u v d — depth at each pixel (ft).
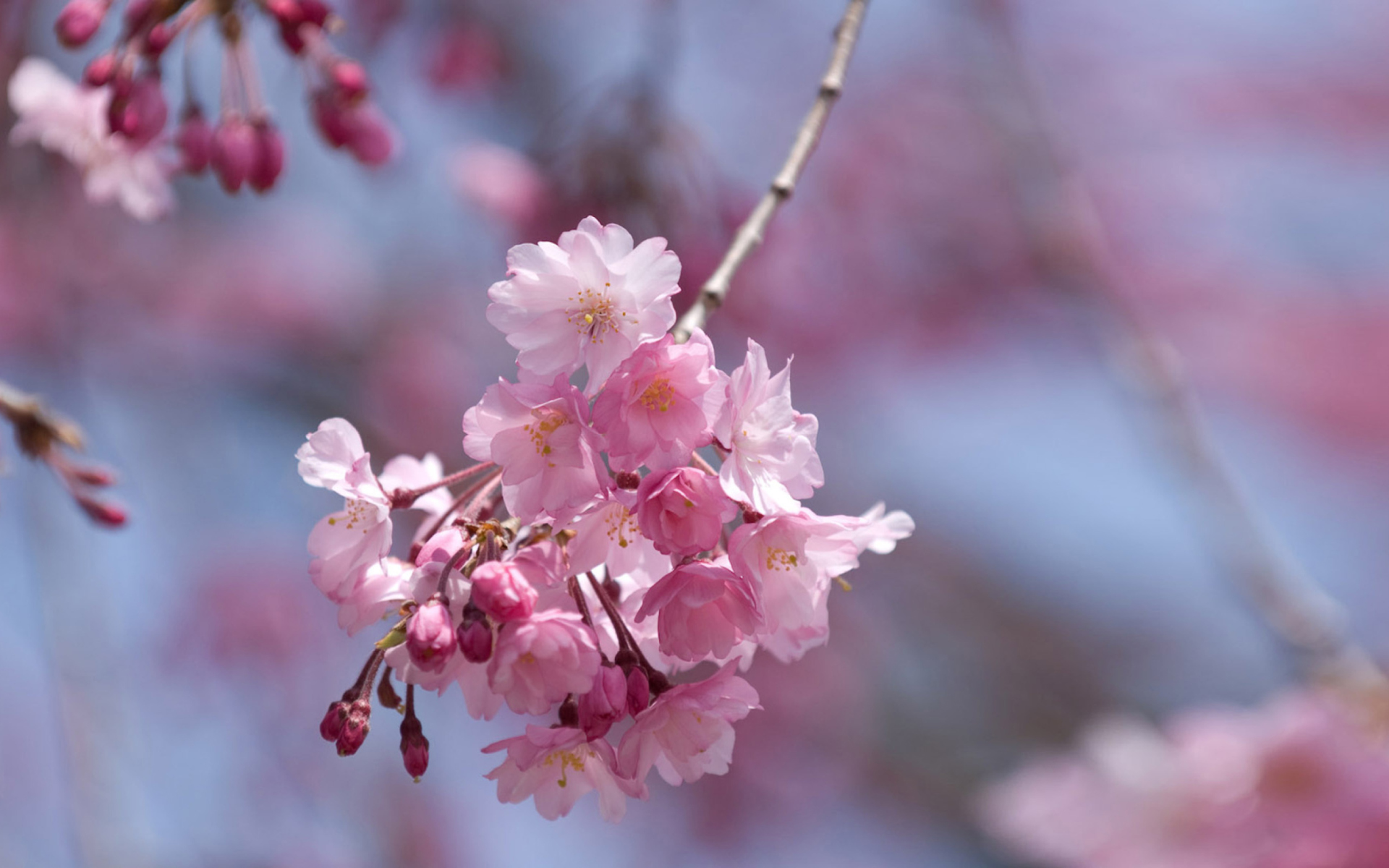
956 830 23.63
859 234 26.71
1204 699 25.22
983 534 28.73
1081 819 11.65
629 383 5.97
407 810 23.77
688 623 6.19
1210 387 29.37
